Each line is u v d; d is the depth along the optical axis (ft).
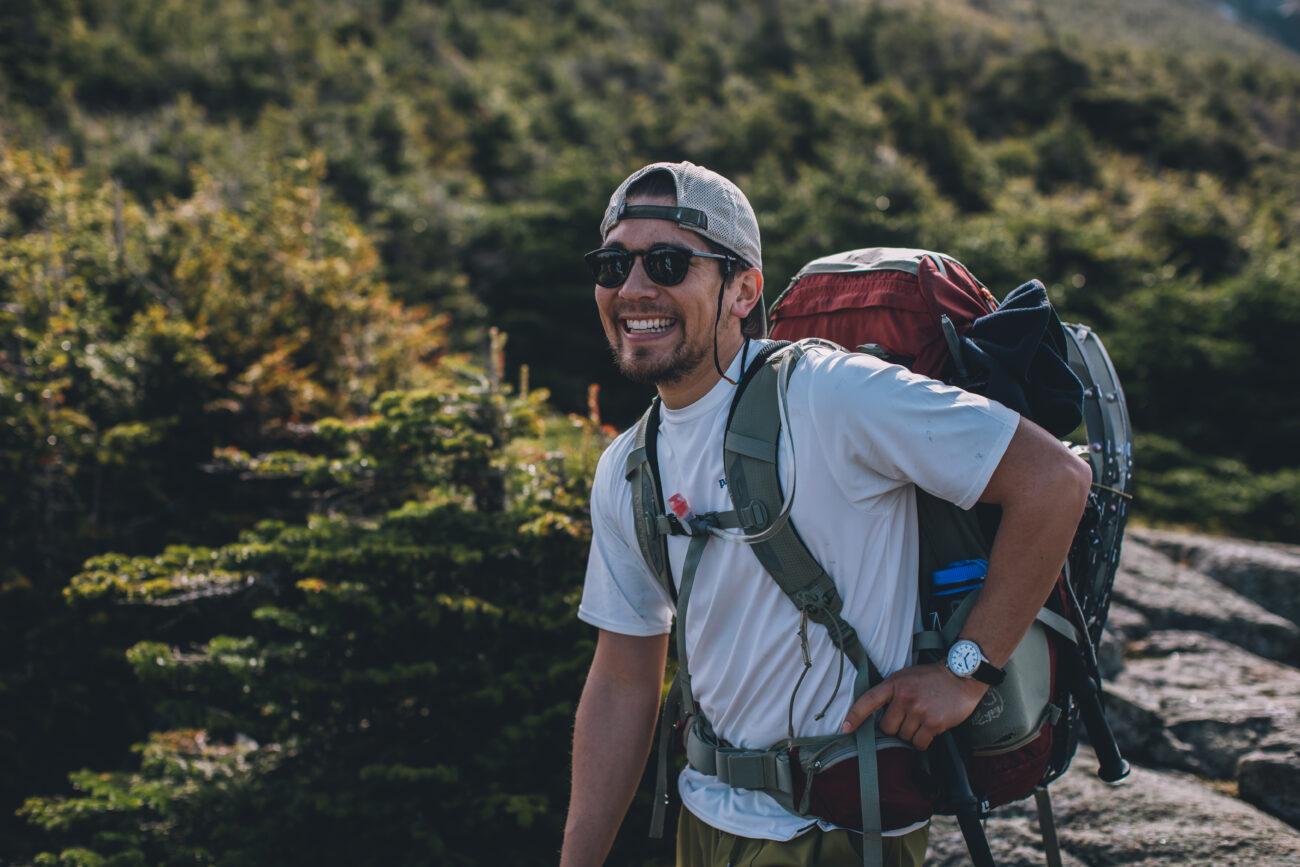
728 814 4.17
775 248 64.80
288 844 9.82
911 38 170.50
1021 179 103.04
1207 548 14.30
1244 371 50.03
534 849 9.66
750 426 4.00
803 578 3.89
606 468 4.73
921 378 3.81
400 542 10.34
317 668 10.41
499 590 10.48
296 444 17.40
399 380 20.71
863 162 77.77
